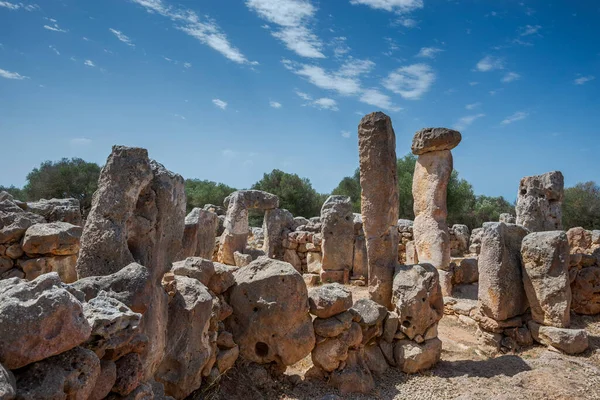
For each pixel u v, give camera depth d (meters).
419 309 5.84
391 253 6.73
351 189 32.19
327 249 12.31
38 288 2.39
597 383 5.46
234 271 5.75
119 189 3.79
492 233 7.15
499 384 5.38
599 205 23.69
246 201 14.12
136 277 3.34
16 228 5.94
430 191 10.20
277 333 4.96
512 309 7.07
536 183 11.92
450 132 9.80
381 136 6.75
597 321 7.94
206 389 4.34
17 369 2.24
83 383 2.41
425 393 5.09
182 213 4.55
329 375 5.16
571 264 8.27
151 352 3.45
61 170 24.70
